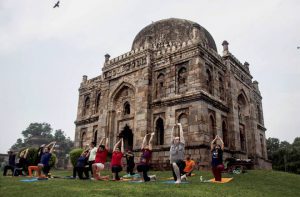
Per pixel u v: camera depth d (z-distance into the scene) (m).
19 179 12.18
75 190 8.00
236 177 13.30
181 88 21.02
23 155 15.68
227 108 22.97
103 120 25.38
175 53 22.12
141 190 8.01
